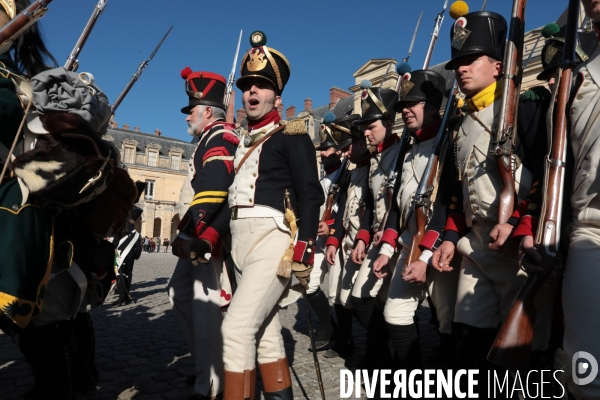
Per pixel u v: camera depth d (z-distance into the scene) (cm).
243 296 221
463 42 237
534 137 216
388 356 333
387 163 361
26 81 198
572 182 179
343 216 425
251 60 244
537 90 223
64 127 188
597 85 171
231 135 277
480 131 234
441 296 275
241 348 215
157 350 409
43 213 194
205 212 252
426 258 262
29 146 195
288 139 237
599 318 152
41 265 189
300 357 401
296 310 634
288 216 226
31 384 312
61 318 220
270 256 226
